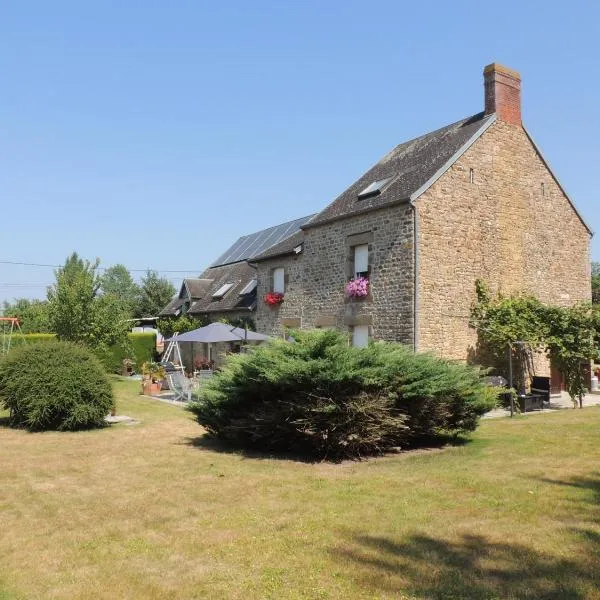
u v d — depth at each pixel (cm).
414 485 656
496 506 563
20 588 399
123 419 1273
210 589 391
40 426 1138
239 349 2230
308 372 793
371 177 1925
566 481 655
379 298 1580
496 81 1669
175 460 827
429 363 905
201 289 2845
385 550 452
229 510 571
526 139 1725
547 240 1755
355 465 789
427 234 1496
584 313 1480
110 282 6431
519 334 1487
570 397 1612
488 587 382
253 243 2945
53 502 614
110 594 387
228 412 927
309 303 1870
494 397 1013
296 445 870
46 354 1175
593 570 404
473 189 1592
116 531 515
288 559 439
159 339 3309
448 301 1522
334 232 1772
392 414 848
